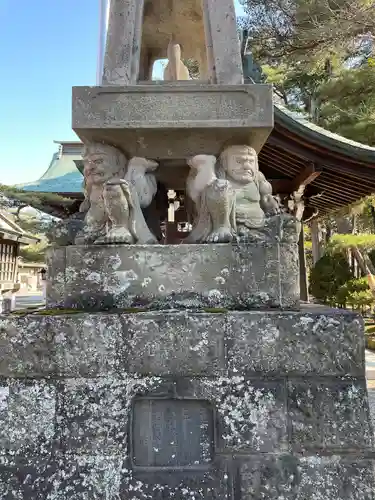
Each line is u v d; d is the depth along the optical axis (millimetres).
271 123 2695
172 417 2236
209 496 2139
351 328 2238
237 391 2211
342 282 13219
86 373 2230
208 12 3020
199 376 2225
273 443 2176
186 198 3479
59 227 2777
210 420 2227
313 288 14062
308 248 23047
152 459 2205
